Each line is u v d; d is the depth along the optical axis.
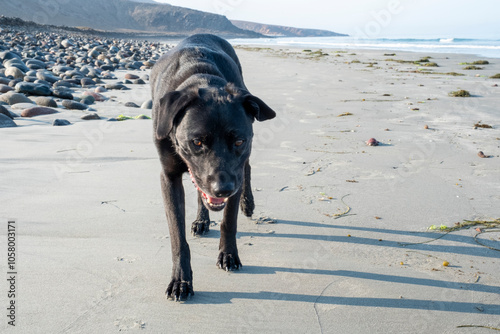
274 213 4.17
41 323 2.45
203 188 2.97
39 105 8.98
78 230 3.66
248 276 3.10
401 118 8.08
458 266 3.22
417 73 15.86
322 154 5.90
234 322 2.55
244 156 3.14
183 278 2.85
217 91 3.08
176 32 109.25
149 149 6.03
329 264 3.26
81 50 26.55
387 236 3.71
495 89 11.37
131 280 2.96
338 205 4.33
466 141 6.47
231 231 3.24
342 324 2.54
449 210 4.19
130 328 2.46
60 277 2.94
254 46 48.19
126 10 112.50
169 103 2.97
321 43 59.44
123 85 12.62
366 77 14.67
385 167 5.39
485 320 2.59
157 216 3.97
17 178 4.80
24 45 26.98
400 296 2.83
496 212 4.13
